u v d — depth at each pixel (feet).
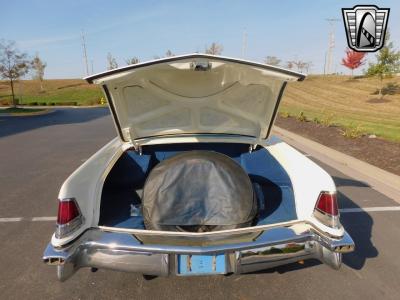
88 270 8.29
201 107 9.05
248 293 7.43
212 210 6.63
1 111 72.95
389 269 8.35
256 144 10.12
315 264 8.57
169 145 10.39
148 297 7.30
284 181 8.86
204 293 7.43
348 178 16.40
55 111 75.87
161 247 5.95
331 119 38.75
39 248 9.54
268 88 8.31
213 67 6.55
